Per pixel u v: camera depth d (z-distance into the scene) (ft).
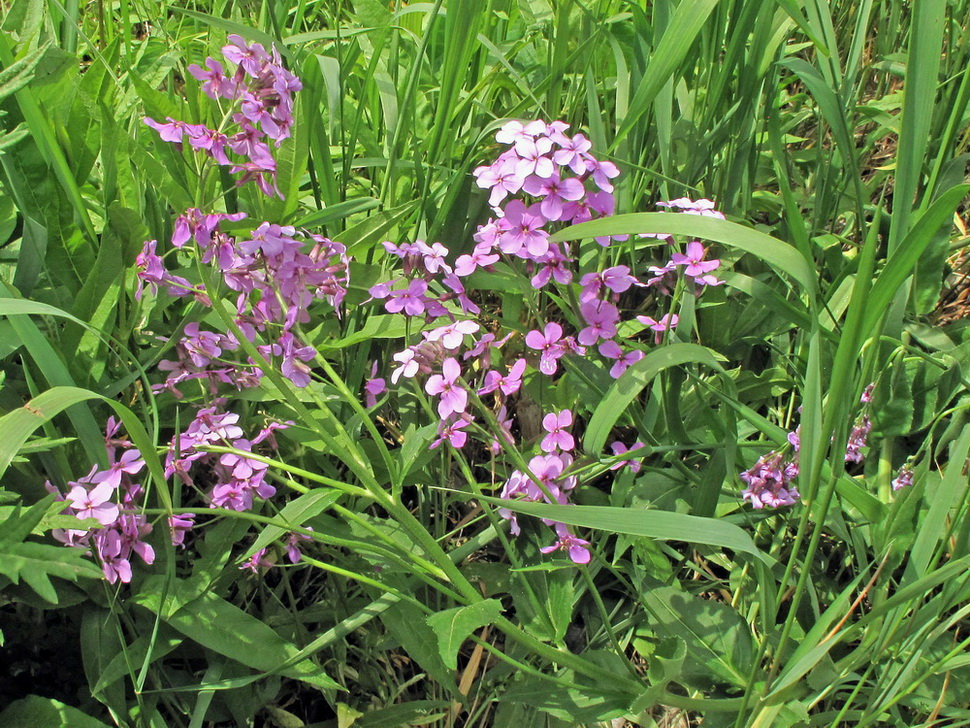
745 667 1.56
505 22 2.34
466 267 1.51
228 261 1.42
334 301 1.50
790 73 2.55
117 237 1.65
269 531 1.49
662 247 2.14
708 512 1.63
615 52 1.90
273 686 1.59
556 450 1.57
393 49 2.04
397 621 1.61
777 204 2.20
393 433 1.88
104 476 1.42
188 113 1.84
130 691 1.55
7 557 1.25
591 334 1.54
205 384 1.62
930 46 1.32
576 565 1.55
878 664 1.61
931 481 1.70
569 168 1.51
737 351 2.01
